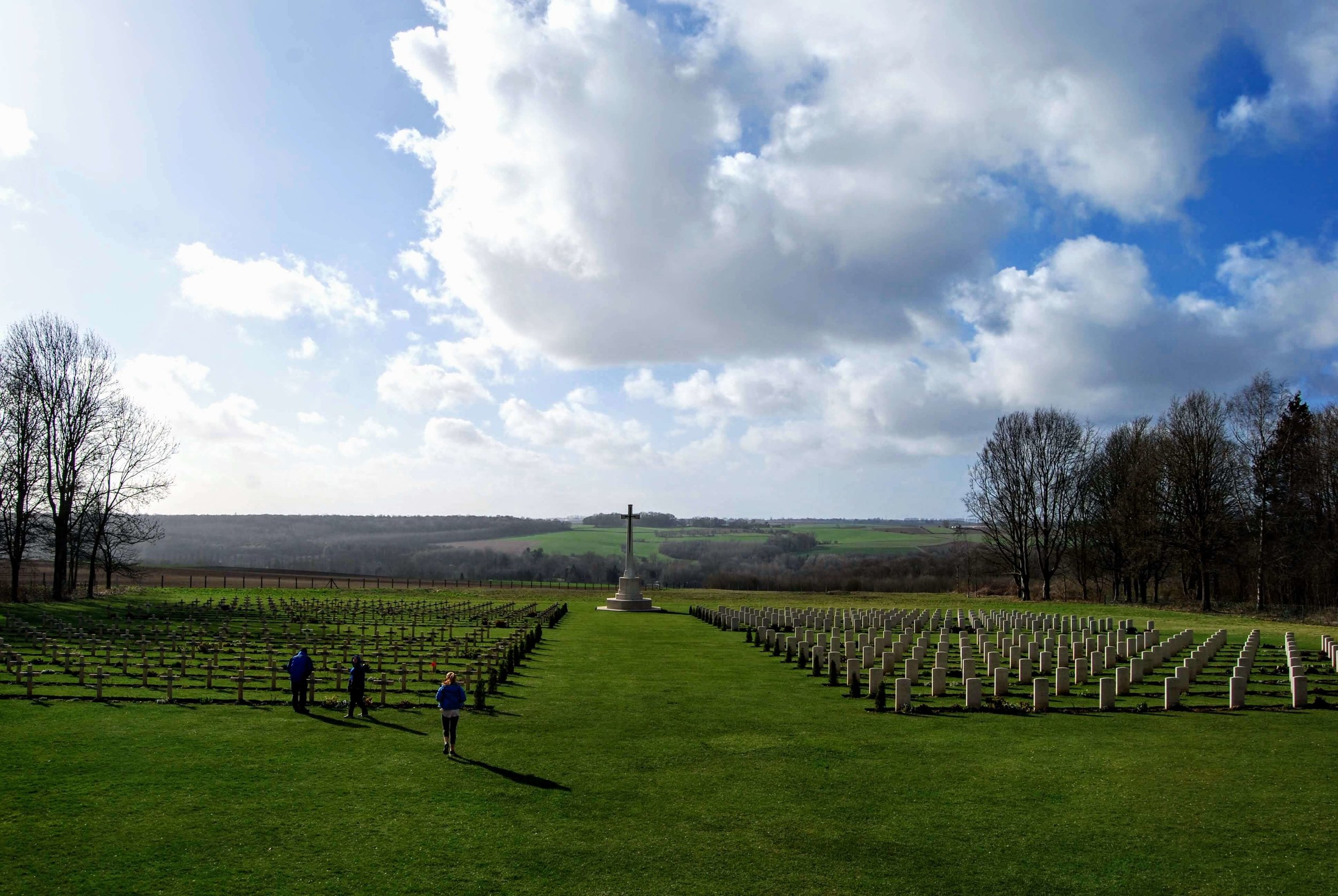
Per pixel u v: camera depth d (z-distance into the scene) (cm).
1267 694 2553
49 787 1464
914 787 1555
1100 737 1964
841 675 2939
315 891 1072
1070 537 7838
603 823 1349
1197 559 6581
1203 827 1348
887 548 15762
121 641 3416
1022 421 7988
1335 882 1141
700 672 3019
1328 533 6103
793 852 1237
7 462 5716
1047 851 1247
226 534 18512
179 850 1196
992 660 3025
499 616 5359
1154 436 7306
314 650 3297
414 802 1434
